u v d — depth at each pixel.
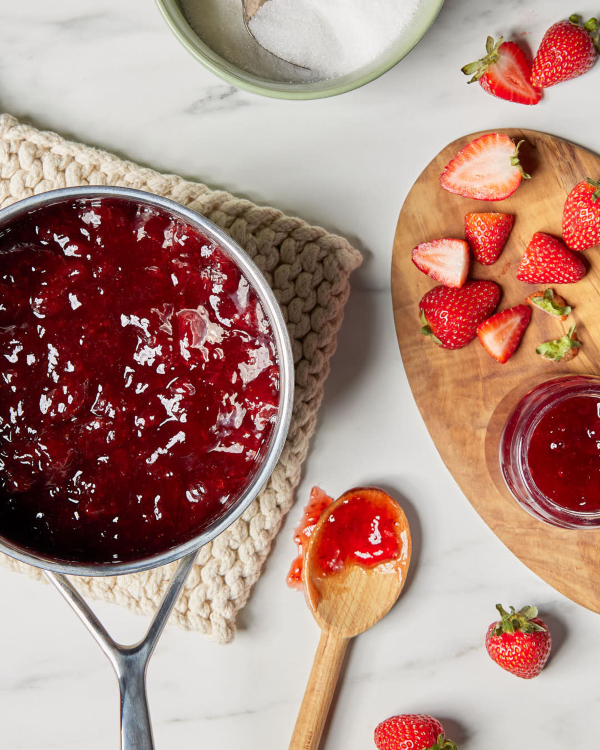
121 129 0.85
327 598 0.85
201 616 0.84
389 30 0.81
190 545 0.72
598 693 0.87
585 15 0.85
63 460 0.73
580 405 0.83
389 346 0.86
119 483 0.74
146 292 0.74
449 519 0.86
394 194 0.85
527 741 0.87
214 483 0.74
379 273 0.86
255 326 0.73
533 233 0.84
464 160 0.84
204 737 0.87
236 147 0.85
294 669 0.87
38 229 0.73
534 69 0.84
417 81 0.85
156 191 0.83
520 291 0.84
